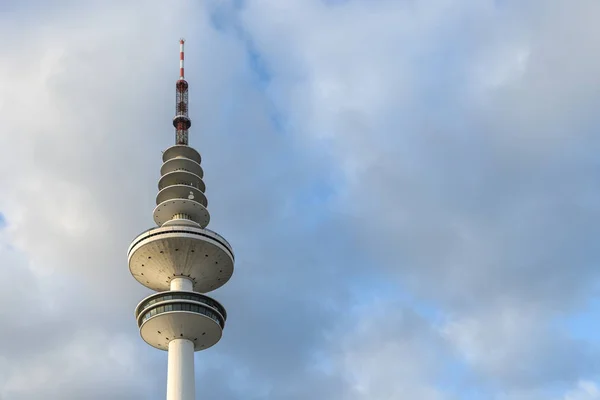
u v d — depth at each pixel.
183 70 157.75
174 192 138.12
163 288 134.12
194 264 130.12
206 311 124.00
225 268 133.00
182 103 153.38
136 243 129.00
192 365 122.00
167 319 121.75
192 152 144.88
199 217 138.38
